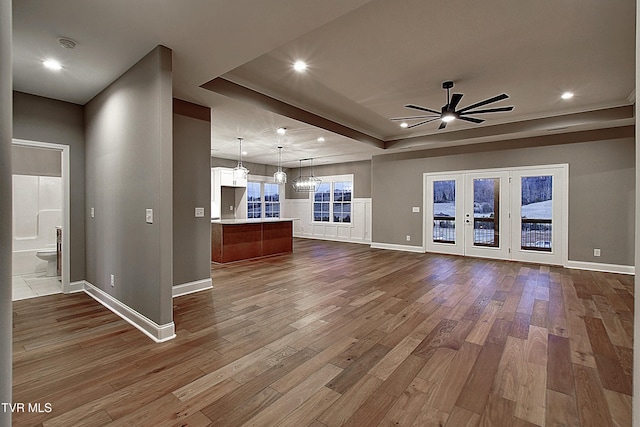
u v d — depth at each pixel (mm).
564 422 1651
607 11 2529
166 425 1622
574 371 2152
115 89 3219
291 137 5996
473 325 2963
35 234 5324
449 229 7059
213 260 6125
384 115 5395
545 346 2529
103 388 1945
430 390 1938
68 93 3604
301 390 1933
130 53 2697
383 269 5469
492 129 5867
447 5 2465
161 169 2602
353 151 7574
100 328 2867
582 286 4363
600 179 5383
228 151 7695
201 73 3100
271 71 3672
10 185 912
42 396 1861
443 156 7082
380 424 1637
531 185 6043
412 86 4098
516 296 3891
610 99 4559
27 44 2541
